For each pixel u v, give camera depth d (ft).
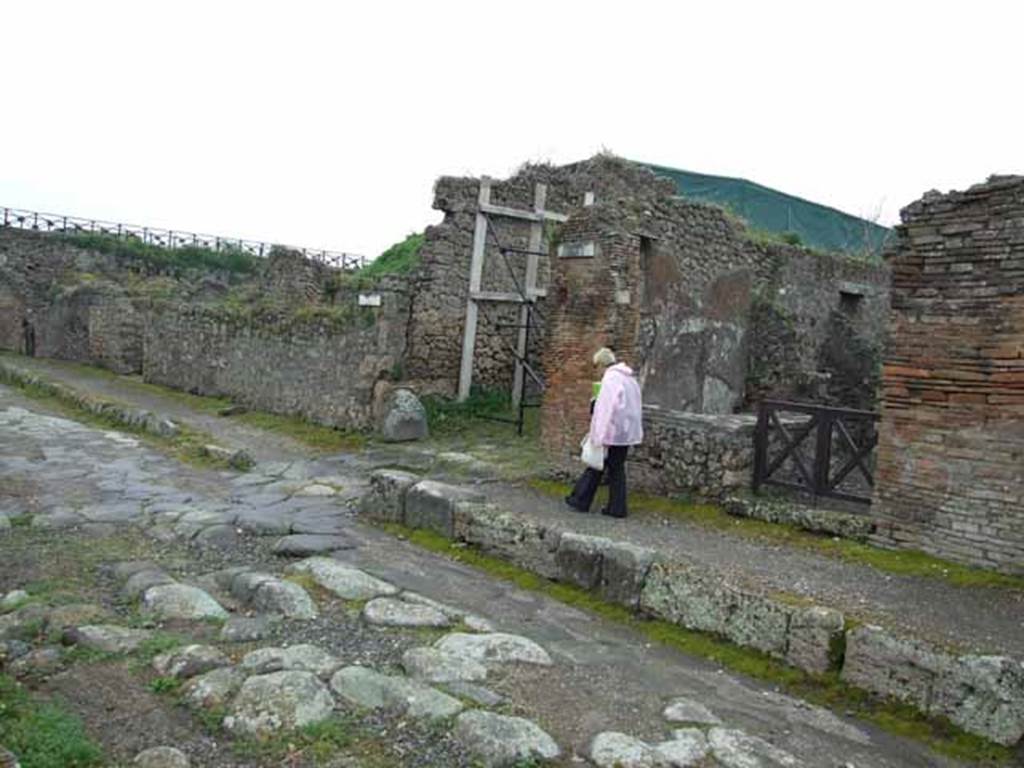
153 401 64.44
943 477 21.71
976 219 21.09
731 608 18.89
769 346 44.60
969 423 21.22
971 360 21.15
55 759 12.79
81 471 37.27
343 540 27.02
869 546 22.94
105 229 130.11
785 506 25.68
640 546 21.94
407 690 15.19
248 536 27.14
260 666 16.14
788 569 20.97
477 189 50.88
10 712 14.29
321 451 44.21
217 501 32.32
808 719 15.80
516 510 28.02
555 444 35.01
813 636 17.25
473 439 45.34
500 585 23.48
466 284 51.03
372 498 30.45
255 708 14.40
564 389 34.73
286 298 72.08
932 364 21.91
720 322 42.04
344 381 49.65
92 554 24.41
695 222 39.99
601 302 33.37
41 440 45.14
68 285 102.63
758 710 16.06
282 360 55.88
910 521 22.34
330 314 51.26
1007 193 20.54
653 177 57.47
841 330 50.19
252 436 49.06
